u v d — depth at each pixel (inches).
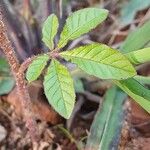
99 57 6.5
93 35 13.8
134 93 8.6
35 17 13.4
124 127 11.2
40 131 11.8
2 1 11.8
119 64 6.5
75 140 11.6
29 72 6.8
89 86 12.6
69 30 6.9
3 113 12.4
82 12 7.0
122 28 14.2
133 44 11.1
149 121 11.4
